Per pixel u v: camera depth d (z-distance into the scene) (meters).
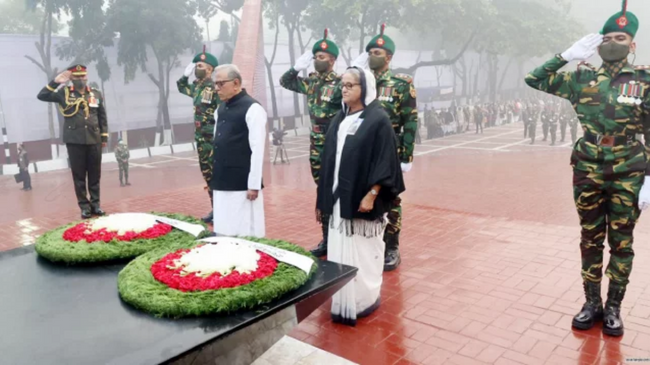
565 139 26.19
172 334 2.25
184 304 2.40
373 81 3.58
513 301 4.01
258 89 10.23
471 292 4.21
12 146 22.25
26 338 2.26
